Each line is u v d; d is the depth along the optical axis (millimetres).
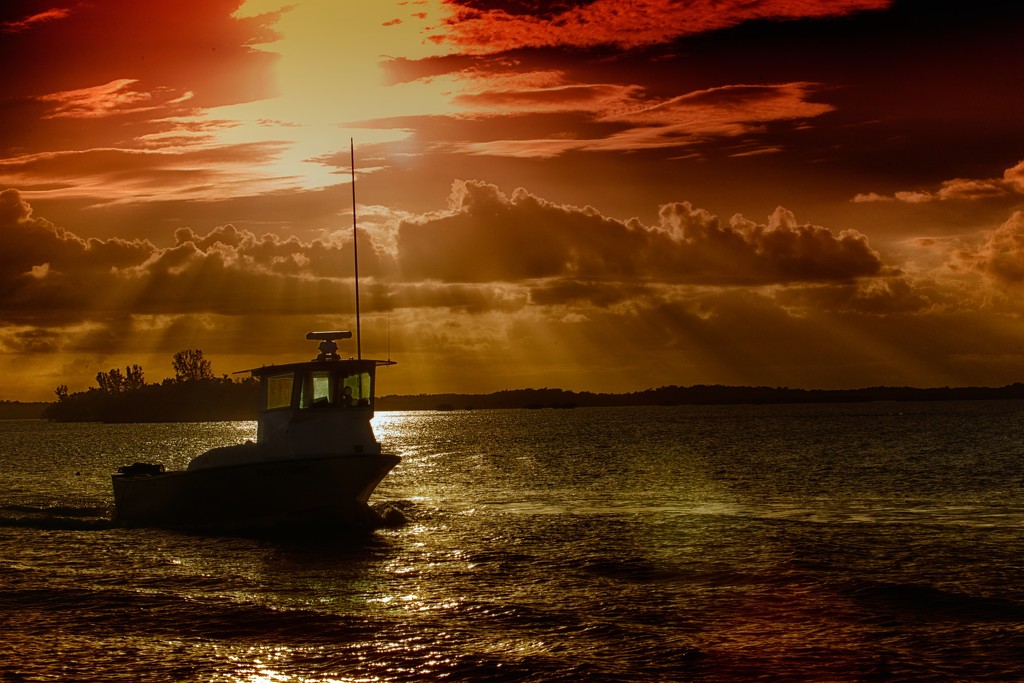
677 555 30344
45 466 86000
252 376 36000
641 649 19531
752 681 17594
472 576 27109
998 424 162625
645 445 106375
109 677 17891
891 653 19219
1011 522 38438
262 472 33594
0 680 17719
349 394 34562
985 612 22531
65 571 27969
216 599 23984
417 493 52656
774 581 26172
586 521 39031
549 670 18172
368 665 18516
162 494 36125
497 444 116562
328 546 32219
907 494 50719
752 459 79438
